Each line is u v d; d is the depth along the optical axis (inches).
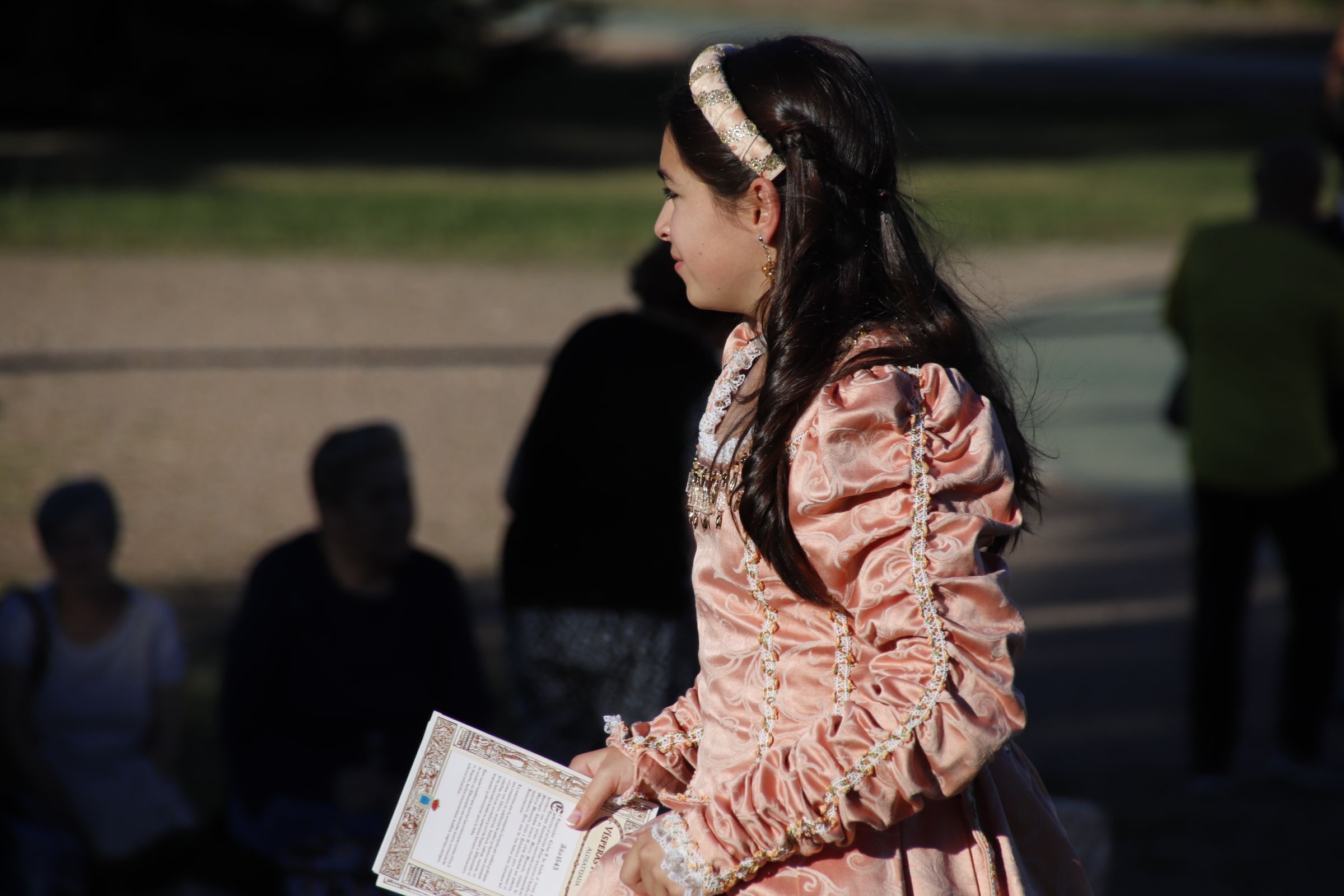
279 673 436.5
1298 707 644.1
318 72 3378.4
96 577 485.7
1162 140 3203.7
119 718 481.1
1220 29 5477.4
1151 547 943.7
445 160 2886.3
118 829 470.9
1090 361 1418.6
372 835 425.4
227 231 1971.0
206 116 3304.6
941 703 193.5
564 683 389.7
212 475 1019.3
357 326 1485.0
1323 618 637.3
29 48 3144.7
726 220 217.0
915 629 196.5
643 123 3538.4
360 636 439.2
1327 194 1761.8
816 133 211.2
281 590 438.6
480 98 3673.7
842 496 201.2
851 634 209.9
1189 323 640.4
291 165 2743.6
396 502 436.5
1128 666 759.1
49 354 1316.4
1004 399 227.5
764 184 213.2
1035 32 5285.4
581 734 390.9
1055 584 880.3
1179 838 588.7
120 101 3201.3
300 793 430.3
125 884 464.8
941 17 5551.2
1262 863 568.7
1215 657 631.2
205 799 551.2
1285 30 5452.8
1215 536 632.4
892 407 203.2
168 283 1638.8
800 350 208.2
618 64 4384.8
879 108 217.5
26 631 473.4
